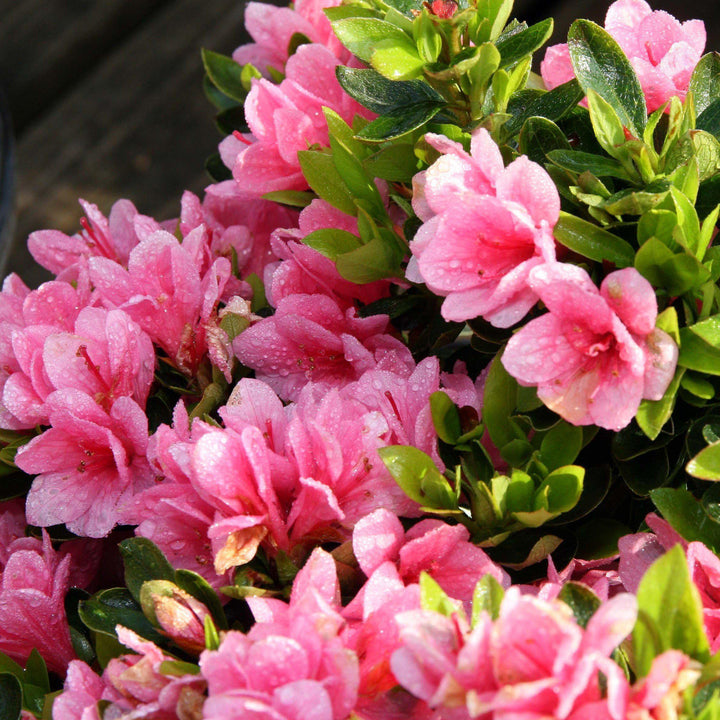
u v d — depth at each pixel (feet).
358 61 2.64
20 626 2.43
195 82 4.59
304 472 2.34
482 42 2.47
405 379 2.47
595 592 2.29
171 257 2.54
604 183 2.45
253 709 2.15
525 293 2.31
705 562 2.29
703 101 2.50
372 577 2.28
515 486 2.35
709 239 2.35
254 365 2.53
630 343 2.25
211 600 2.34
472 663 2.13
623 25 2.56
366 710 2.27
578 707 2.16
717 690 2.22
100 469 2.50
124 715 2.24
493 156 2.31
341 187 2.54
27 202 4.40
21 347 2.51
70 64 4.66
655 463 2.39
